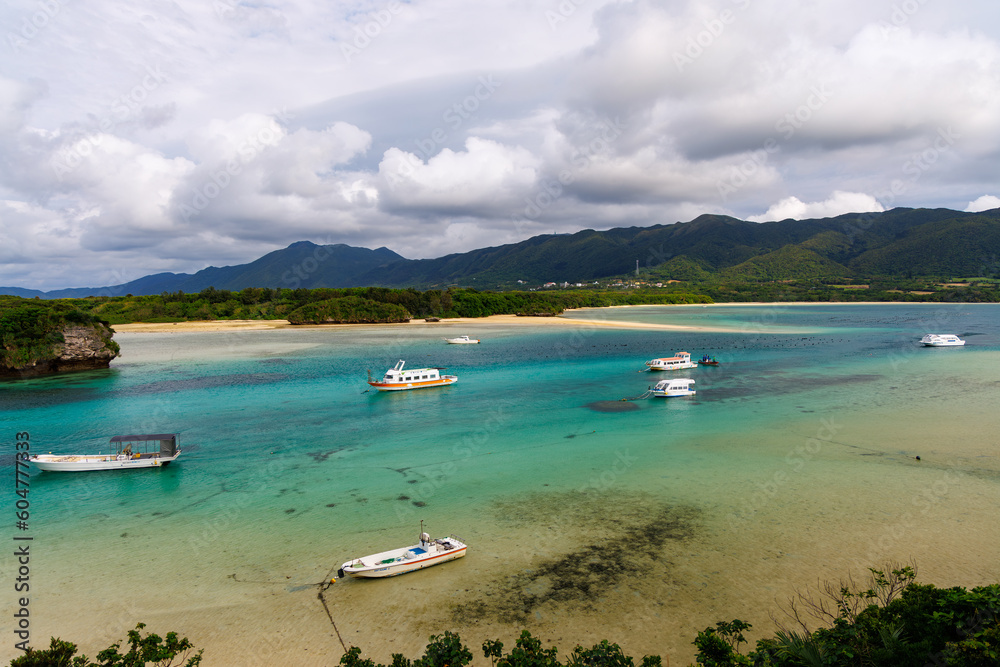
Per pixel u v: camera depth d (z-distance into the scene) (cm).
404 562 2270
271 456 3966
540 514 2870
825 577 2183
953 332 12575
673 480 3341
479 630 1895
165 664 1711
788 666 1408
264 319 17812
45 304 9975
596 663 1447
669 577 2214
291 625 1947
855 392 5950
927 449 3841
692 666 1503
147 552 2509
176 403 5841
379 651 1792
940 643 1378
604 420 4925
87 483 3434
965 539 2477
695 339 11712
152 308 17412
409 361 8912
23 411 5497
